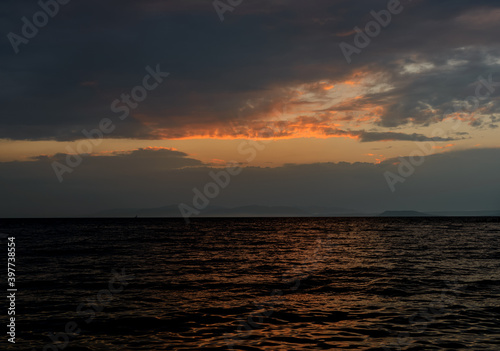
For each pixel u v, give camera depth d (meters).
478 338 11.71
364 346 11.01
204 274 24.81
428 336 11.91
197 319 13.88
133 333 12.30
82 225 134.62
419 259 33.03
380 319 13.84
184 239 62.31
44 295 18.14
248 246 48.72
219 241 58.09
